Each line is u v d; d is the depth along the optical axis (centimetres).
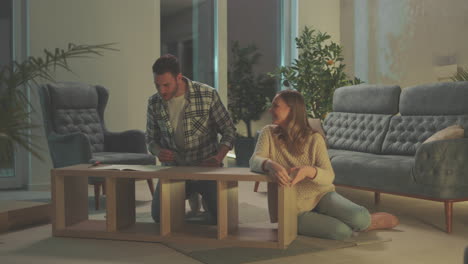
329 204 274
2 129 185
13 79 197
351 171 368
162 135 303
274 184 270
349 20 621
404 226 304
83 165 290
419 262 230
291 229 262
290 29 632
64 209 281
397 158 365
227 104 605
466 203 379
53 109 420
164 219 264
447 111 375
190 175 254
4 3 479
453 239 274
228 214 269
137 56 526
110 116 514
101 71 509
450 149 294
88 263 229
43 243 264
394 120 416
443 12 488
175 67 277
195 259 235
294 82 570
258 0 628
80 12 498
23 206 309
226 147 294
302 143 264
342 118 464
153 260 234
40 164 479
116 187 273
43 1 480
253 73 627
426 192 304
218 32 582
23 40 481
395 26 549
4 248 254
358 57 607
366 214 268
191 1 578
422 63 514
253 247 252
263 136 273
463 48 466
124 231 274
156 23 541
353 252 246
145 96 532
